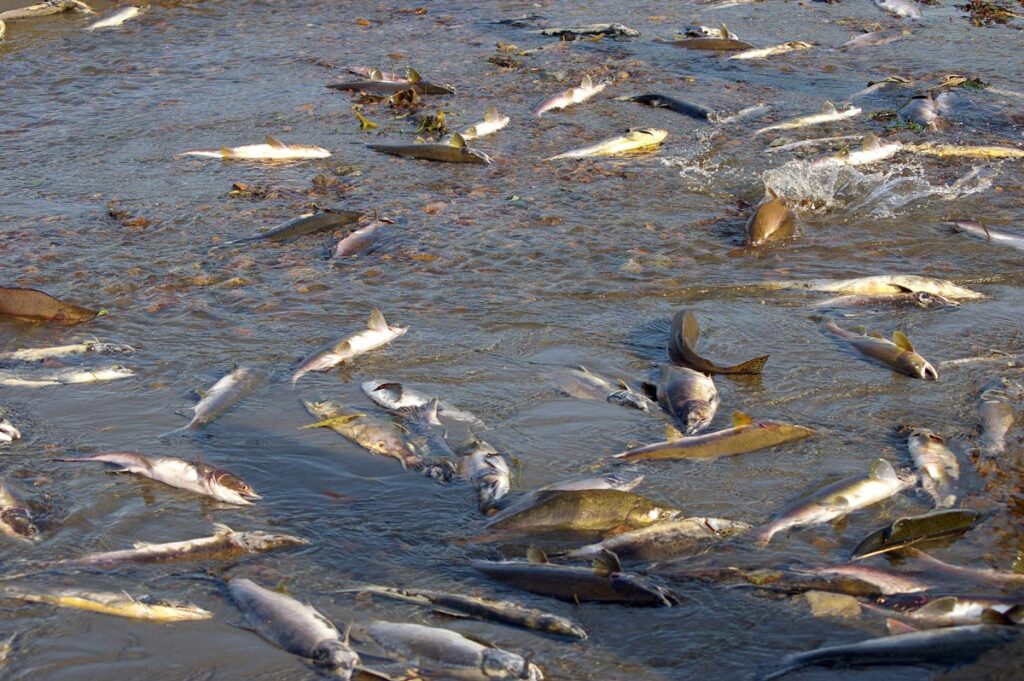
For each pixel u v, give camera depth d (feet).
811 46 39.83
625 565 19.04
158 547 19.10
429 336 22.71
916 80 35.70
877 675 17.98
